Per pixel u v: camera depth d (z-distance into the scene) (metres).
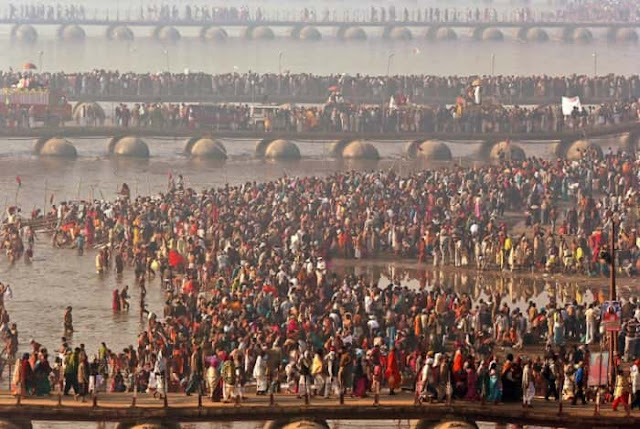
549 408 181.12
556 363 189.62
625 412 180.12
